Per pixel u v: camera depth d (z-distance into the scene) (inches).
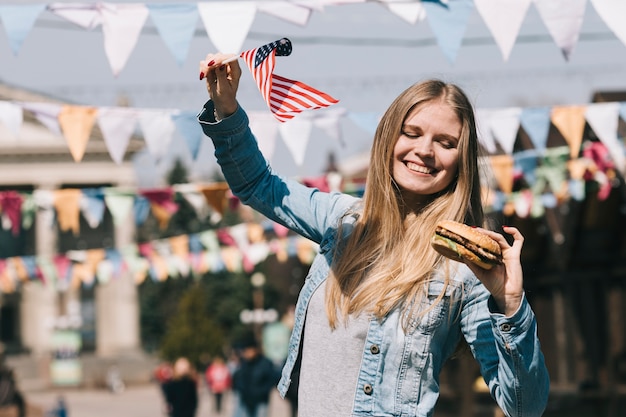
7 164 1745.8
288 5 200.5
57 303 2834.6
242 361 639.1
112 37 201.9
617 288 504.7
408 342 119.0
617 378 508.1
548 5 192.4
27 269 610.5
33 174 1770.4
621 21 185.0
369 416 118.8
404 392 118.9
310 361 122.9
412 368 119.0
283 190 135.3
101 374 2317.9
